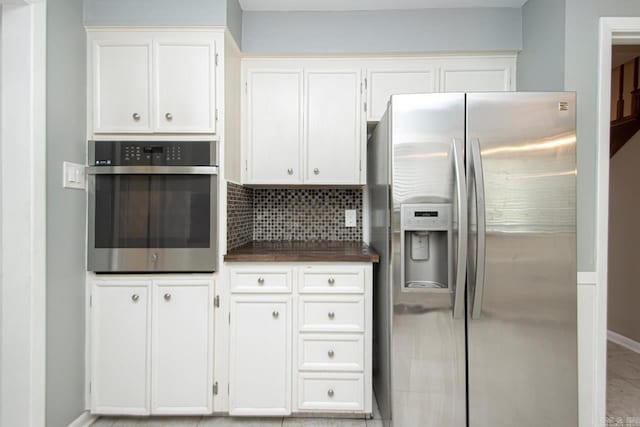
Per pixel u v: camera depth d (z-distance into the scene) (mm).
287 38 2146
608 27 1682
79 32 1815
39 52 1510
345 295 1853
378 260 1848
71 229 1740
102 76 1881
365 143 2186
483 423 1599
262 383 1859
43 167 1531
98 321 1850
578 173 1709
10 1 1449
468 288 1578
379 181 1946
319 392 1858
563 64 1710
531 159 1576
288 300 1859
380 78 2180
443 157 1579
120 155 1855
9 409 1487
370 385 1852
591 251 1703
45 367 1558
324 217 2559
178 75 1882
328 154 2191
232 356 1857
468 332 1591
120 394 1843
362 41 2137
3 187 1479
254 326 1863
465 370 1598
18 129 1481
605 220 1696
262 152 2193
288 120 2189
